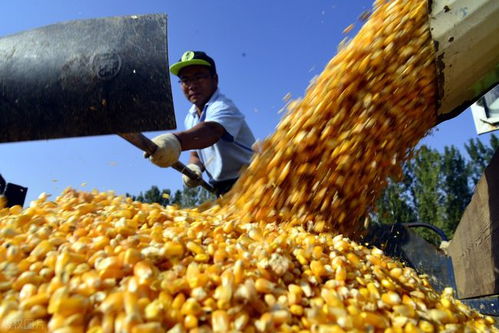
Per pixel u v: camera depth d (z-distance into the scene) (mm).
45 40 1857
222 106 3527
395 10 2127
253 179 2223
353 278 1399
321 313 1153
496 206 2371
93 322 1003
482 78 2088
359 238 2428
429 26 1992
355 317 1159
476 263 2832
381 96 2062
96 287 1089
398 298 1324
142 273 1117
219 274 1244
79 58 1810
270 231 1779
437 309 1383
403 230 3146
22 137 1791
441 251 3084
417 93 2127
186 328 1034
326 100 2088
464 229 3104
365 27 2240
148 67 1813
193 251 1363
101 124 1812
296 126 2113
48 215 1609
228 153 3619
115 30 1880
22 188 2400
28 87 1775
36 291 1091
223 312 1073
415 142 2422
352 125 2068
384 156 2201
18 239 1362
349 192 2148
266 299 1179
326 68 2248
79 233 1413
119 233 1420
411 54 2035
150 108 1809
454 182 35562
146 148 2426
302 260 1438
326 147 2076
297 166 2107
